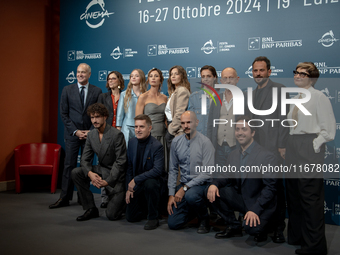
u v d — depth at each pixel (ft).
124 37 14.02
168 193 10.12
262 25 11.29
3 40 14.29
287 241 8.45
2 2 14.19
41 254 7.21
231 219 8.72
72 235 8.55
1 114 14.29
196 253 7.45
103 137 10.27
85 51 14.97
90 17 14.84
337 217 10.37
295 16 10.80
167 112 10.62
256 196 8.25
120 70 14.14
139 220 10.11
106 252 7.38
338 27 10.22
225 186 8.74
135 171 9.96
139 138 9.66
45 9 16.05
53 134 16.12
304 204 7.57
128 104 11.82
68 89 12.46
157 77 11.21
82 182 10.27
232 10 11.81
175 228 9.22
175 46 12.89
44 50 16.06
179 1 12.79
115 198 10.08
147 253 7.37
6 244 7.80
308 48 10.63
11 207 11.59
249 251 7.65
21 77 15.06
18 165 13.92
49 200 12.83
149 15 13.44
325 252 7.44
